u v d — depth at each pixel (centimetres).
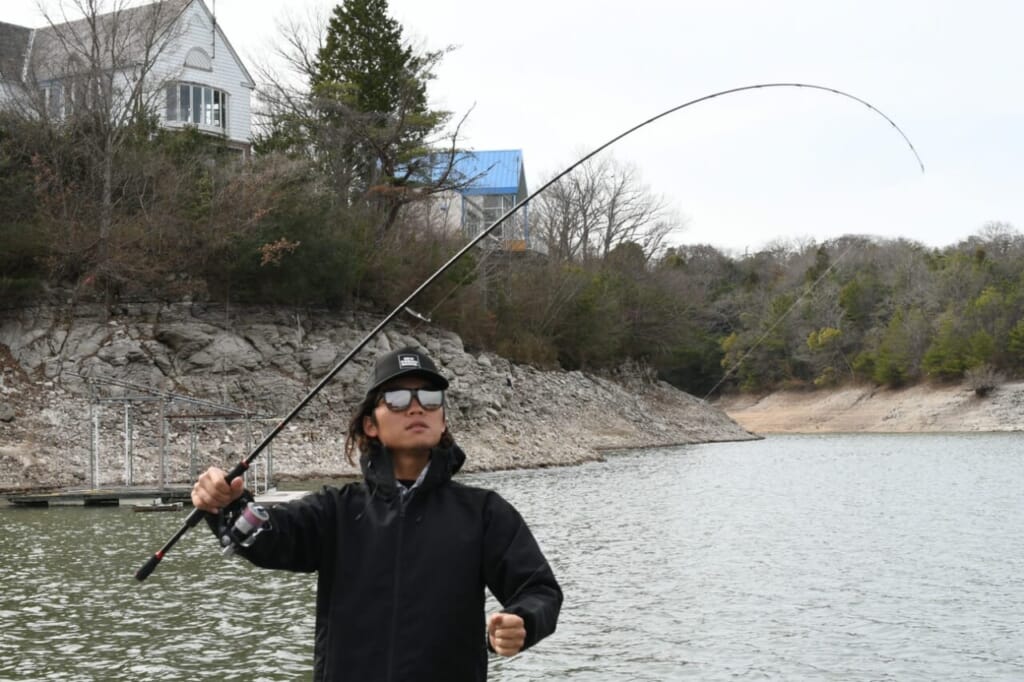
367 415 389
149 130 4166
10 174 3647
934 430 8244
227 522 361
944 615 1205
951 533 1981
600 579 1446
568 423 5044
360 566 365
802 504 2564
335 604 367
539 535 1941
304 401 422
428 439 377
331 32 5131
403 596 360
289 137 4966
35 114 4059
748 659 998
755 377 8931
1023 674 945
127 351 3353
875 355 8881
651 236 7519
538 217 7481
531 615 343
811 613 1213
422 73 5047
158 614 1166
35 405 3112
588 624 1152
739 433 6750
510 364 5125
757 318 8650
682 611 1224
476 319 4891
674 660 992
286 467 3297
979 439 6712
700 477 3462
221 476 368
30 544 1736
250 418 2773
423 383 381
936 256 10531
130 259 3506
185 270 3659
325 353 3784
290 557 368
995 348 8681
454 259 488
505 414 4481
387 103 5103
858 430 8338
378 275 4284
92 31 3903
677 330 6988
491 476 3481
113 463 3002
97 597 1266
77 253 3438
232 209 3741
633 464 4169
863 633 1110
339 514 375
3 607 1205
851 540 1869
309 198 4066
